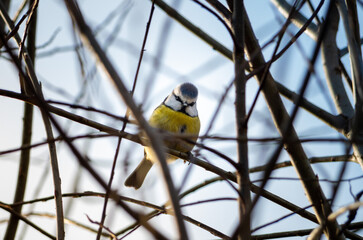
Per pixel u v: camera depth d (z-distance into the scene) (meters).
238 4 2.92
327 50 4.09
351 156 3.62
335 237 3.15
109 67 1.77
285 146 3.36
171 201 1.65
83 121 3.04
